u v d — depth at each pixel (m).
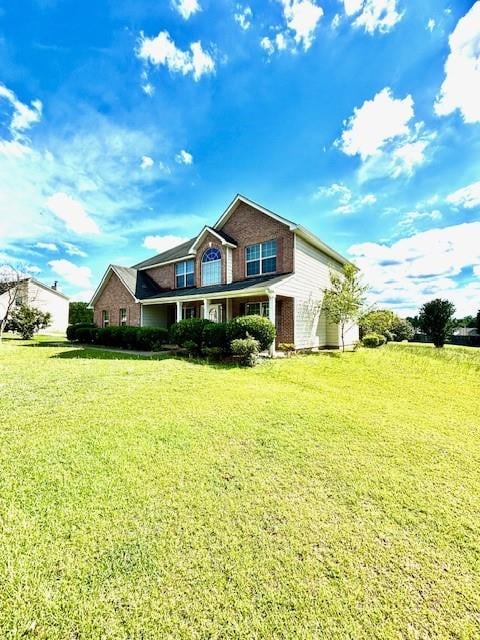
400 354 14.52
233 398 6.19
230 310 16.47
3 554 2.22
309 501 3.01
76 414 5.00
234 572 2.16
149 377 7.82
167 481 3.23
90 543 2.35
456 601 2.03
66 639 1.71
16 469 3.35
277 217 14.32
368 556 2.36
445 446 4.42
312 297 15.36
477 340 29.23
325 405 6.07
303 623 1.85
